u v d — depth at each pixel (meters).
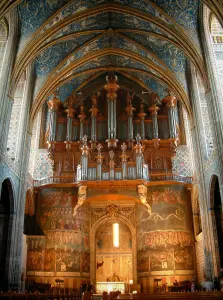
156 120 30.48
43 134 32.75
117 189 28.25
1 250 21.89
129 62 30.00
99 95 31.67
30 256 27.09
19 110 25.22
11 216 22.66
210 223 22.42
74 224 28.72
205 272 22.88
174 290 24.67
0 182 20.05
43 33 23.47
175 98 30.44
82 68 30.08
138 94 32.53
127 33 26.67
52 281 26.78
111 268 30.30
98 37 26.98
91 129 30.27
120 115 31.52
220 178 19.70
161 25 23.70
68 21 23.91
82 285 26.27
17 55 22.62
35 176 30.88
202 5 21.81
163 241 27.73
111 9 24.16
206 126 24.61
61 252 27.66
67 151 30.44
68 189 29.50
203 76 22.19
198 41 22.77
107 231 31.33
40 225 28.41
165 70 27.50
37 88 27.27
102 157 28.64
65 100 31.95
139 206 29.70
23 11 22.28
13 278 21.80
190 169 30.92
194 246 27.83
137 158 28.38
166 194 28.95
